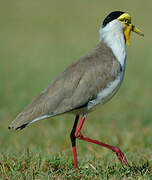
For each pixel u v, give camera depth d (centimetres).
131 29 934
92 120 1595
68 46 3328
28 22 4206
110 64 855
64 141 1258
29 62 2864
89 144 1188
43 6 4809
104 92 846
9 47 3325
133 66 2688
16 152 989
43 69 2652
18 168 811
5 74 2509
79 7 4725
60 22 4209
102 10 4544
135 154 1003
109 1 4856
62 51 3169
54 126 1502
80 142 1207
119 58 877
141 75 2459
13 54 3109
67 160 880
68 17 4381
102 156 991
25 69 2655
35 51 3191
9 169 820
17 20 4272
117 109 1766
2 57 3014
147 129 1420
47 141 1244
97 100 845
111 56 870
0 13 4506
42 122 1573
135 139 1267
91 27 4003
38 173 798
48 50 3216
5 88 2145
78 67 841
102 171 810
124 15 910
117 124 1523
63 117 1644
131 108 1781
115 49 883
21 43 3459
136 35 3634
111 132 1380
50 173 795
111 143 1212
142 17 4116
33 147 1132
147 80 2334
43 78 2392
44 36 3703
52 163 835
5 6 4781
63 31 3878
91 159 905
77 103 823
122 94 2048
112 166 846
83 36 3675
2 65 2766
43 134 1357
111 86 851
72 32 3831
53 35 3741
